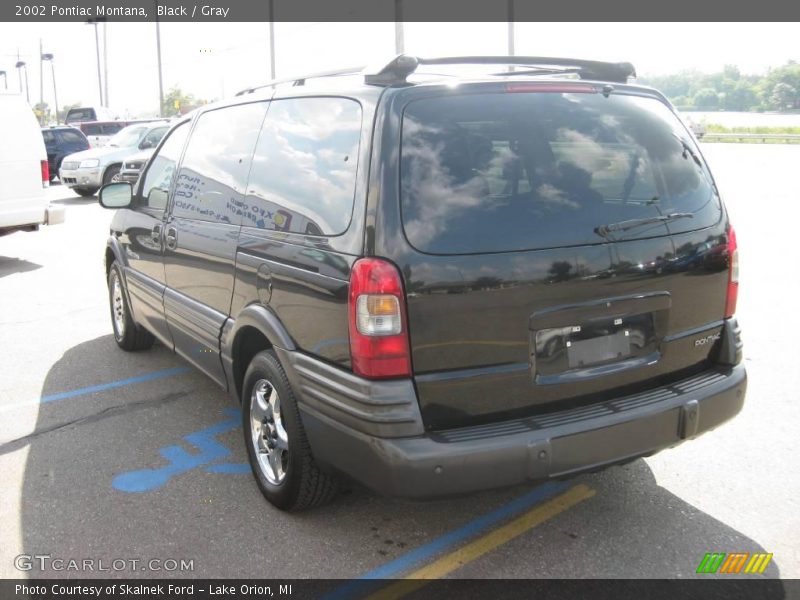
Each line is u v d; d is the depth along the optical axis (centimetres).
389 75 303
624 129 329
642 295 313
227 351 389
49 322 724
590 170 312
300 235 324
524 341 292
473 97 301
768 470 389
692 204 336
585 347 305
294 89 366
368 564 316
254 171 377
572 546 326
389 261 278
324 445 308
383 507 361
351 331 286
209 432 457
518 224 291
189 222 441
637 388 322
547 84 316
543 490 374
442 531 340
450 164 289
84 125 2869
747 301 709
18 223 1000
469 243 284
